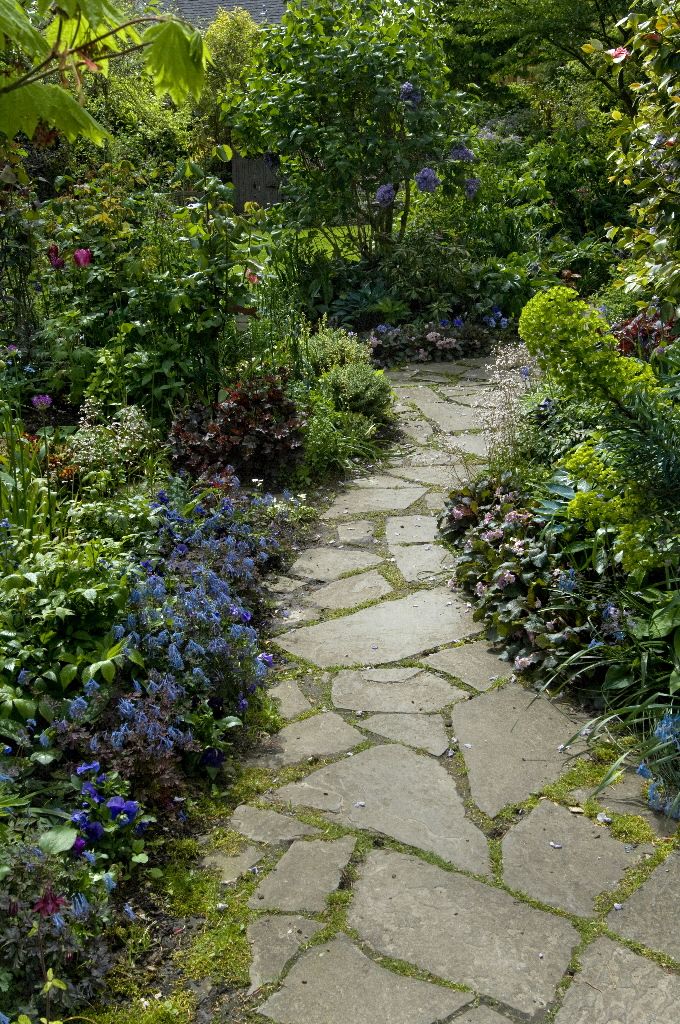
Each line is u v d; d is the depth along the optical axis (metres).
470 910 2.62
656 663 3.55
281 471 6.02
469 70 17.50
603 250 10.52
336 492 5.91
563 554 4.24
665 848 2.83
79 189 7.11
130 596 3.76
